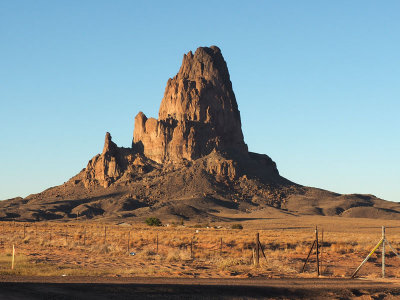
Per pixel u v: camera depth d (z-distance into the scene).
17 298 23.55
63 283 29.36
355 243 88.19
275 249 73.94
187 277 35.41
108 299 24.44
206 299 25.48
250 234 126.19
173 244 78.00
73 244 69.38
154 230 144.25
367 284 32.09
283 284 31.22
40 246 68.50
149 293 26.36
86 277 33.97
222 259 53.06
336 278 36.00
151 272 38.44
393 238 106.19
